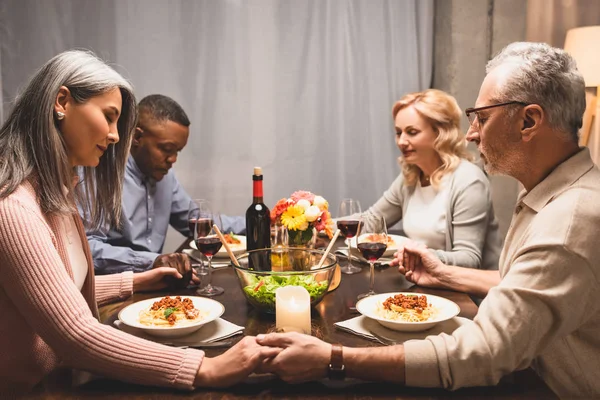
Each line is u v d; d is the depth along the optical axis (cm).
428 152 254
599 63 339
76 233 145
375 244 166
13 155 119
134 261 217
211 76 373
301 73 377
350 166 384
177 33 368
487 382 113
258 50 373
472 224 236
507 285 117
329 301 165
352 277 192
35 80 122
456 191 241
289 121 380
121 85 132
